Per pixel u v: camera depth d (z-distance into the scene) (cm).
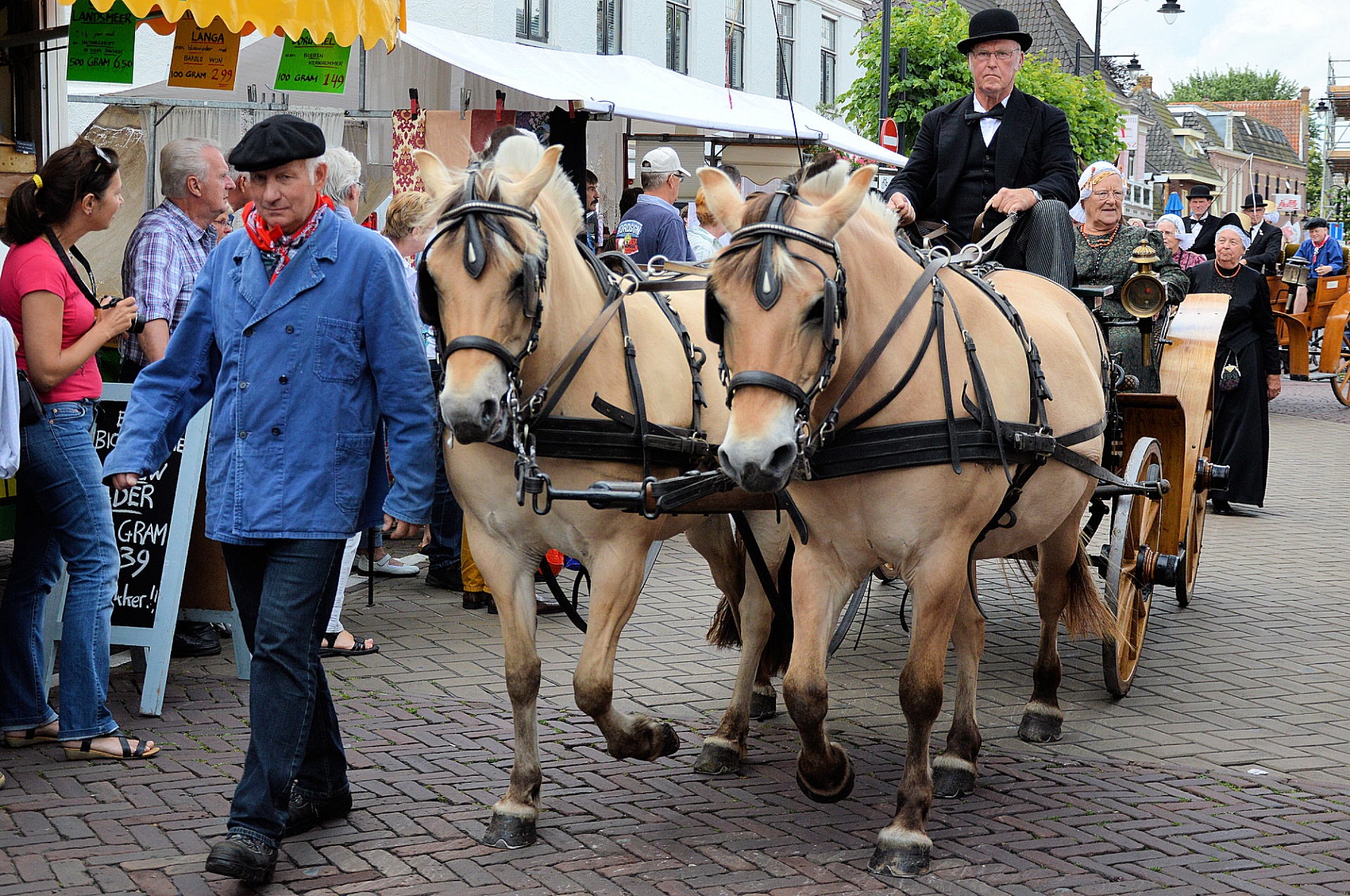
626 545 402
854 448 375
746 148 1357
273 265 388
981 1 4162
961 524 391
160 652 523
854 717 544
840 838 410
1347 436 1551
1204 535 964
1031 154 612
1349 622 708
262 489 378
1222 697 573
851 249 370
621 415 401
